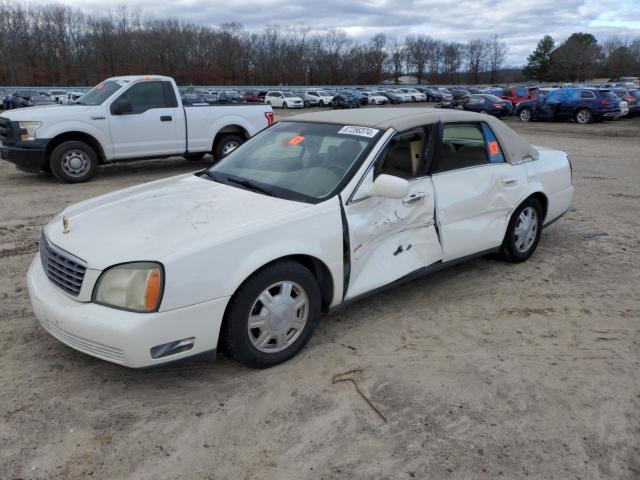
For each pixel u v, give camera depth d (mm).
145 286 2812
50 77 79875
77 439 2740
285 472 2535
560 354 3611
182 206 3486
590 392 3188
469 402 3072
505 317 4145
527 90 33031
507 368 3426
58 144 9281
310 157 4004
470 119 4539
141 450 2668
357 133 3967
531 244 5305
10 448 2664
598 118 24734
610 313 4234
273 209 3383
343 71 99500
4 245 5820
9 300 4344
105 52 83562
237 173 4148
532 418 2943
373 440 2754
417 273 4094
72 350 3580
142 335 2793
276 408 3000
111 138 9500
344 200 3553
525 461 2621
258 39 94188
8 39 78625
